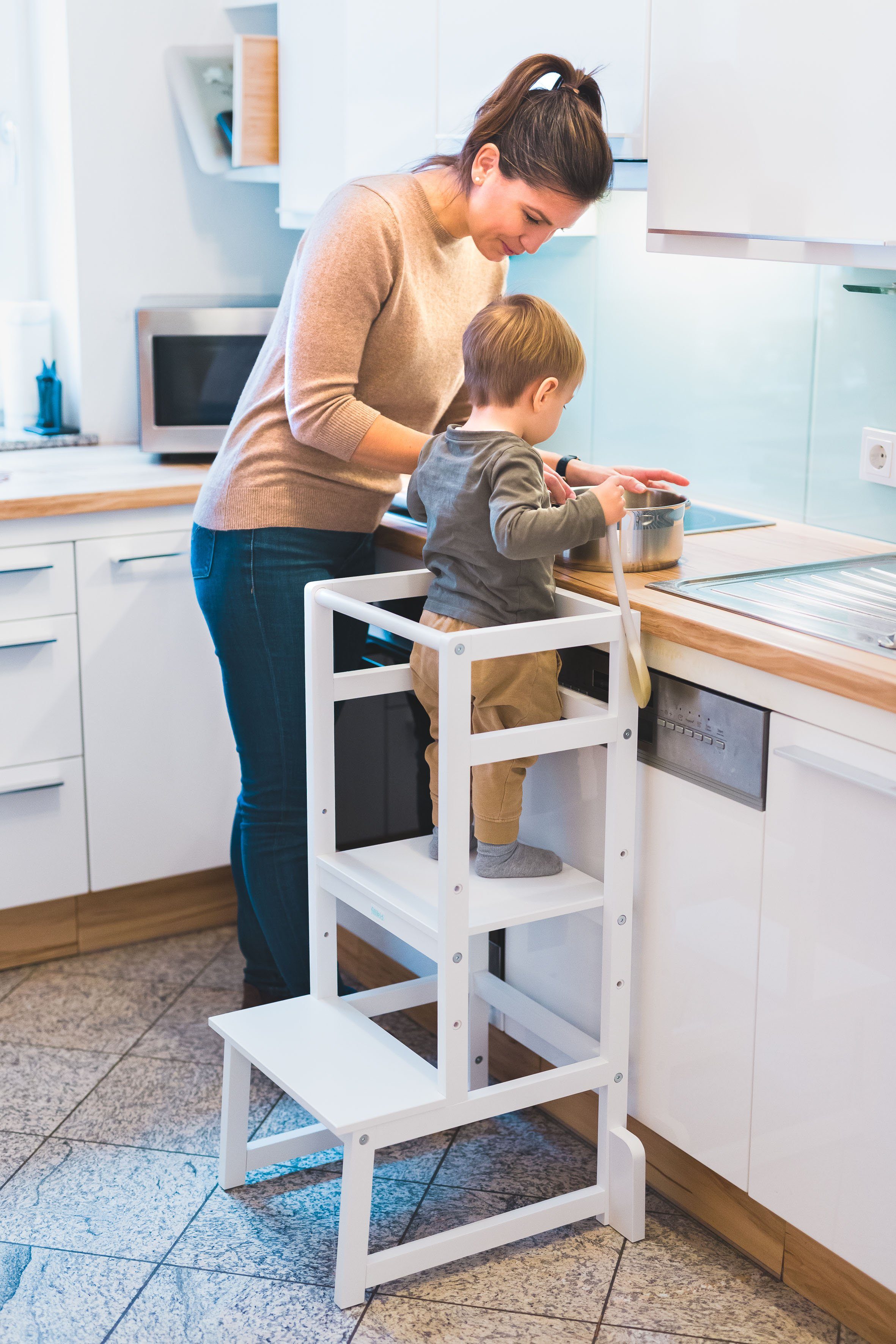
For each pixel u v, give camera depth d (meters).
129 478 2.74
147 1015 2.59
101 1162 2.13
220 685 2.83
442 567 1.86
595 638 1.75
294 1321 1.79
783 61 1.75
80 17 2.94
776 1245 1.85
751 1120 1.79
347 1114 1.73
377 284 1.90
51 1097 2.31
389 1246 1.93
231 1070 2.00
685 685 1.77
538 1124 2.25
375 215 1.89
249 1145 2.05
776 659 1.59
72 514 2.57
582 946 2.00
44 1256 1.91
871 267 1.73
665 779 1.83
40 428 3.14
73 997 2.66
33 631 2.59
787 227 1.80
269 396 2.07
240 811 2.33
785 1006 1.70
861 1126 1.63
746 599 1.81
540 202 1.84
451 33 2.30
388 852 2.01
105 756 2.73
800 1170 1.73
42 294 3.24
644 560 1.96
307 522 2.11
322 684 1.95
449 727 1.66
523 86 1.82
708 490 2.47
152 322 2.83
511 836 1.92
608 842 1.85
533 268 2.76
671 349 2.48
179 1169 2.12
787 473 2.31
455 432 1.81
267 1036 1.93
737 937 1.76
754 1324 1.79
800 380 2.25
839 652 1.56
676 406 2.50
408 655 2.29
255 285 3.31
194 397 2.89
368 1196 1.78
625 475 1.94
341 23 2.62
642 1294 1.84
